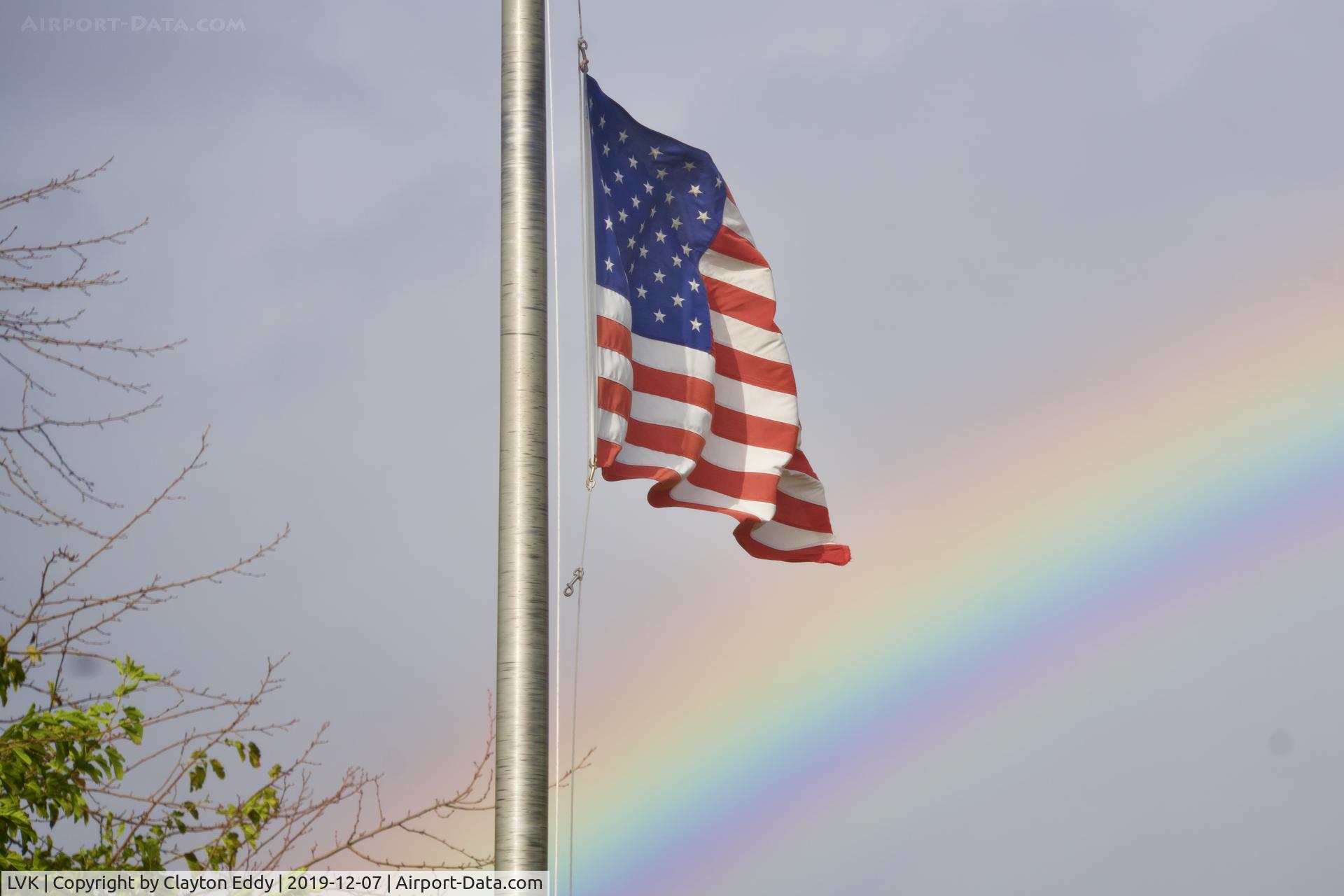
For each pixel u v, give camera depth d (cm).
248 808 1784
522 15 2159
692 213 2720
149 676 1786
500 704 1873
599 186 2522
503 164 2105
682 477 2509
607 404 2345
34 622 1669
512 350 2014
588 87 2578
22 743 1658
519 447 1969
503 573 1925
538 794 1842
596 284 2419
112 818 1775
